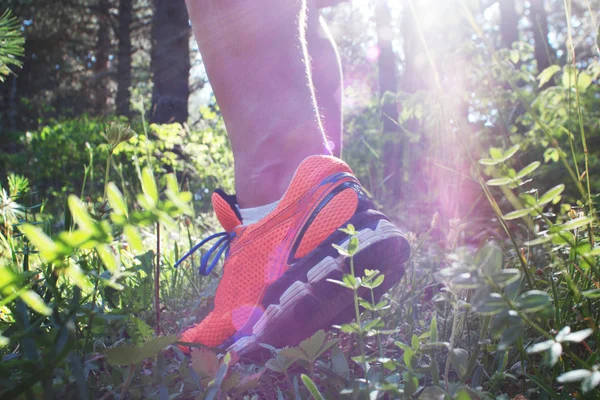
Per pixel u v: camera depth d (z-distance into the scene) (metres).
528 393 0.79
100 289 0.92
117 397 0.76
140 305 1.03
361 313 1.09
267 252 1.10
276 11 1.23
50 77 14.48
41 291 0.92
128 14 12.66
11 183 1.29
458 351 0.67
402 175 4.40
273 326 1.01
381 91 7.24
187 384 0.82
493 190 3.37
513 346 0.88
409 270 1.71
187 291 1.62
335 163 1.15
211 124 6.93
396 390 0.65
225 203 1.26
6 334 0.75
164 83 7.95
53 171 6.38
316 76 1.44
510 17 9.24
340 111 1.49
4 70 1.52
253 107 1.23
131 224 0.37
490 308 0.52
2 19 1.50
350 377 0.82
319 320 1.03
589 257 0.67
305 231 1.09
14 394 0.51
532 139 3.65
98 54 14.59
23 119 13.27
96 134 7.32
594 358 0.69
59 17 12.66
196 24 1.26
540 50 7.07
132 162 5.09
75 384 0.62
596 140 3.90
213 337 1.09
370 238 1.04
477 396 0.64
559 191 0.60
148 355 0.69
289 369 0.94
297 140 1.22
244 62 1.23
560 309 0.87
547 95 3.62
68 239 0.36
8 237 1.21
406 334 1.12
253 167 1.23
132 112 11.33
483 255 0.54
